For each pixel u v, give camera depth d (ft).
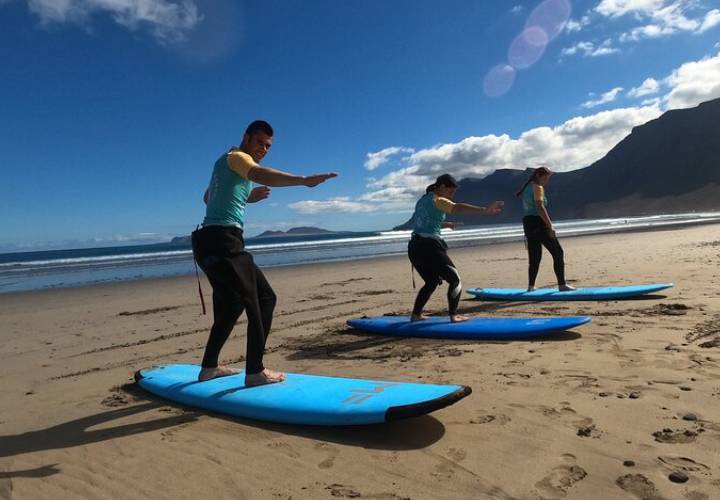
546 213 22.89
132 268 70.38
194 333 21.15
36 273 67.00
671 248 46.11
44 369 16.28
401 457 7.95
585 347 13.73
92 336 22.03
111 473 8.04
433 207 17.43
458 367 12.87
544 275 32.96
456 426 8.98
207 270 10.88
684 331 14.51
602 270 32.48
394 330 17.83
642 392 9.89
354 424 8.88
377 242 127.54
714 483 6.59
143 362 16.46
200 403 10.91
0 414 11.59
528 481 6.96
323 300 28.91
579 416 8.98
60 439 9.67
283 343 17.95
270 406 9.86
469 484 6.98
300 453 8.34
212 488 7.34
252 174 10.25
